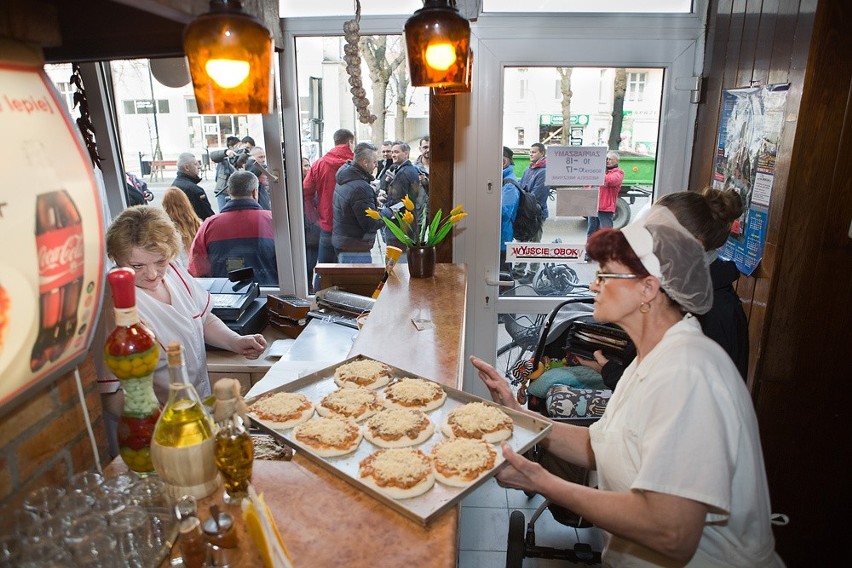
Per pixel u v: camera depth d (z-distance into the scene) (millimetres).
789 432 2156
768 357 2102
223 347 2455
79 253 880
